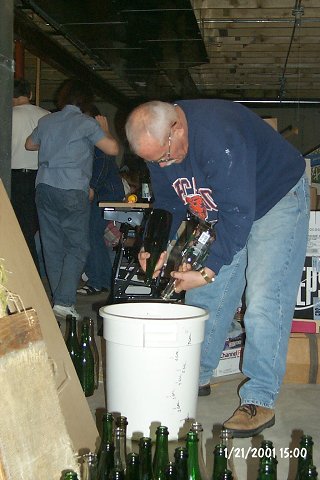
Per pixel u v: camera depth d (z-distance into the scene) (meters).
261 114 13.70
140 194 5.13
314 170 4.38
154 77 9.43
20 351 1.51
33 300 2.01
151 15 5.96
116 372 2.16
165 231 2.60
